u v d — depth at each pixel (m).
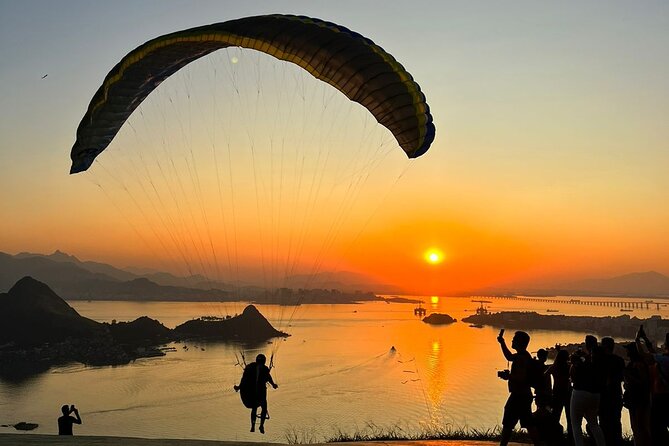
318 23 15.99
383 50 16.22
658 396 11.09
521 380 11.57
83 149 17.61
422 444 14.22
